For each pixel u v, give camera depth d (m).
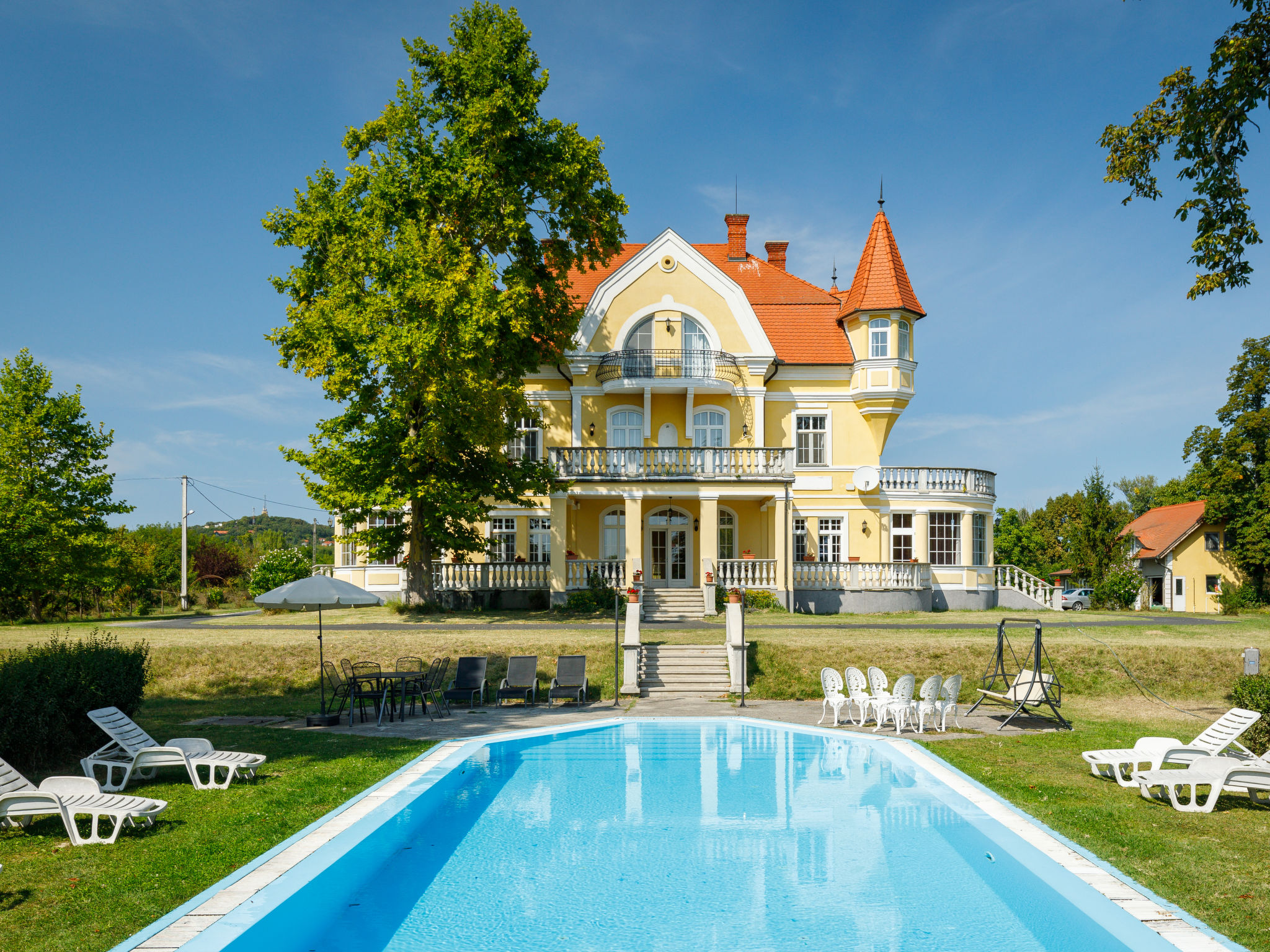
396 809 9.37
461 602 30.47
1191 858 7.64
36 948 5.72
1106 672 19.17
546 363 30.23
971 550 35.22
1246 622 28.28
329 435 26.61
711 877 7.82
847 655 20.02
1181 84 13.08
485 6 25.95
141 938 5.85
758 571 30.28
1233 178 12.83
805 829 9.32
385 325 23.72
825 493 35.62
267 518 135.25
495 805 10.39
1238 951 5.66
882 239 36.22
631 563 30.03
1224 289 13.33
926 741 13.52
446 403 23.50
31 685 11.36
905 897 7.30
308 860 7.49
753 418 34.56
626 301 34.34
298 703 17.50
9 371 32.44
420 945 6.31
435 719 16.09
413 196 25.72
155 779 10.86
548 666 19.83
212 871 7.28
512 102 25.16
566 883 7.66
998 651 15.96
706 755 13.26
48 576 31.75
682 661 20.25
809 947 6.24
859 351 35.62
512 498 28.56
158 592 45.94
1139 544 55.97
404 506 29.36
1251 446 45.12
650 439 33.56
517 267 26.75
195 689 18.69
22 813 8.05
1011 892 7.36
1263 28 11.88
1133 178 14.09
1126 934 5.94
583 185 26.52
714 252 42.53
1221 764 9.31
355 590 15.69
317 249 26.78
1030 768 11.59
